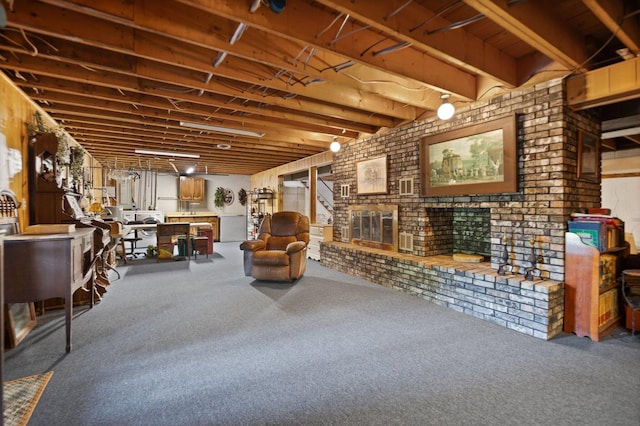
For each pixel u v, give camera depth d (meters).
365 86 3.17
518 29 2.12
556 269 2.88
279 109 4.18
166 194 10.39
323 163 6.76
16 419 1.67
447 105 3.25
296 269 4.62
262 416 1.72
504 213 3.27
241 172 10.71
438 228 4.32
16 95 3.16
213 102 3.70
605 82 2.61
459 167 3.64
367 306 3.56
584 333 2.74
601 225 2.71
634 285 2.90
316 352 2.46
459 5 2.23
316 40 2.30
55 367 2.21
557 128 2.84
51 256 2.44
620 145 5.73
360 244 5.38
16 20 2.04
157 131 4.96
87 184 6.00
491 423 1.67
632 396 1.90
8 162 2.97
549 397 1.89
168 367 2.22
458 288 3.41
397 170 4.60
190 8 2.23
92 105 3.75
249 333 2.81
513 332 2.85
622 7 2.11
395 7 2.12
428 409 1.78
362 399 1.87
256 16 2.04
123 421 1.67
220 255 7.36
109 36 2.33
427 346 2.56
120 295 3.99
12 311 2.64
